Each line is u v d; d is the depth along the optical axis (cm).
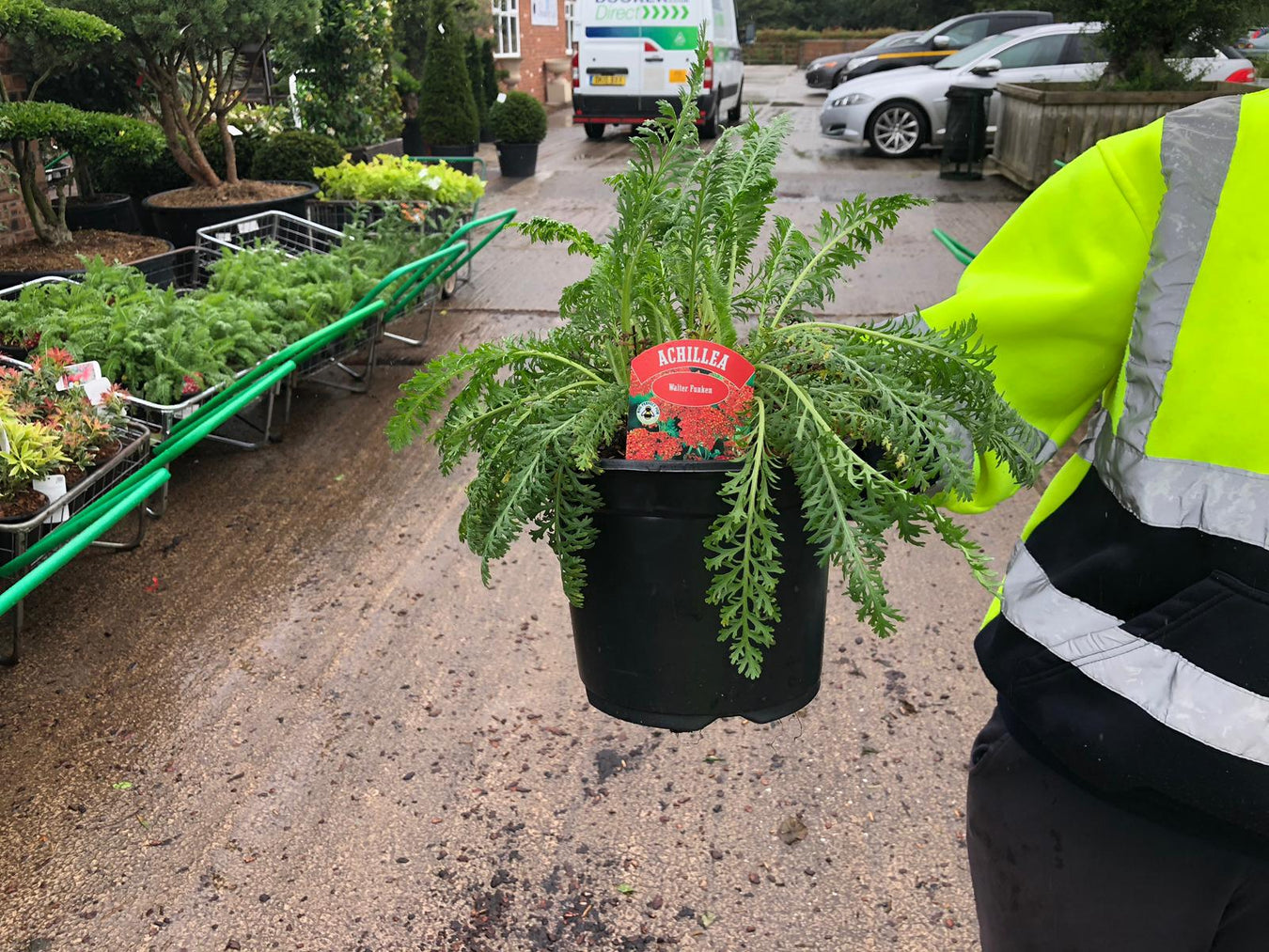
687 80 124
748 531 106
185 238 677
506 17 2052
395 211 598
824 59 2195
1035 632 117
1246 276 103
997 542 380
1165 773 106
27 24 494
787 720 282
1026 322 117
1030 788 121
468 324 641
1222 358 104
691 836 243
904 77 1266
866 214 130
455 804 254
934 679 298
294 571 361
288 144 780
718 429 114
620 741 275
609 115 1416
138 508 368
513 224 129
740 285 134
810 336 121
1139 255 110
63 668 305
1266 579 103
